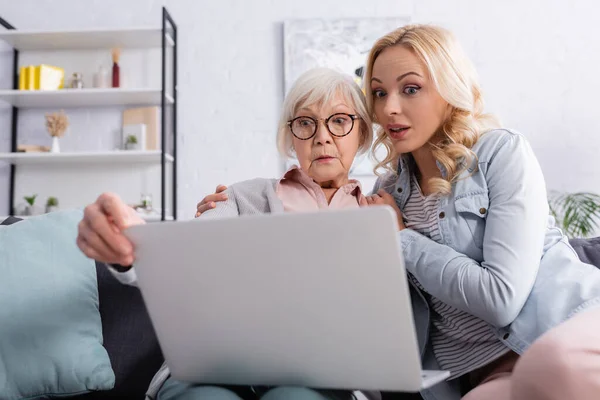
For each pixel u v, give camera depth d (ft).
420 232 4.07
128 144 11.84
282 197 4.39
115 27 11.76
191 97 12.05
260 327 2.50
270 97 11.99
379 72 3.99
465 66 4.02
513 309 3.29
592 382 2.27
